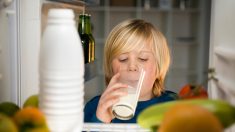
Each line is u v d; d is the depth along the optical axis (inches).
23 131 17.0
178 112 15.6
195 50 134.7
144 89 29.0
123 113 24.3
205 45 130.8
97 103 29.5
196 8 130.8
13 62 24.6
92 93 36.4
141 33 29.4
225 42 24.0
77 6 35.0
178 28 135.5
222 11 24.9
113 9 130.0
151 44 29.6
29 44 26.2
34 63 26.1
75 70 19.1
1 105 20.2
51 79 18.7
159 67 30.0
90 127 24.4
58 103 18.9
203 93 21.1
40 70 19.2
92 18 132.6
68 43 18.7
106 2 130.3
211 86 25.0
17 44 25.1
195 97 20.5
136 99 24.6
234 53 22.0
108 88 27.3
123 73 28.9
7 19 23.7
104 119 26.7
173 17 135.0
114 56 30.0
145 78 29.1
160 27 134.3
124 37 29.5
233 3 23.4
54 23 18.8
